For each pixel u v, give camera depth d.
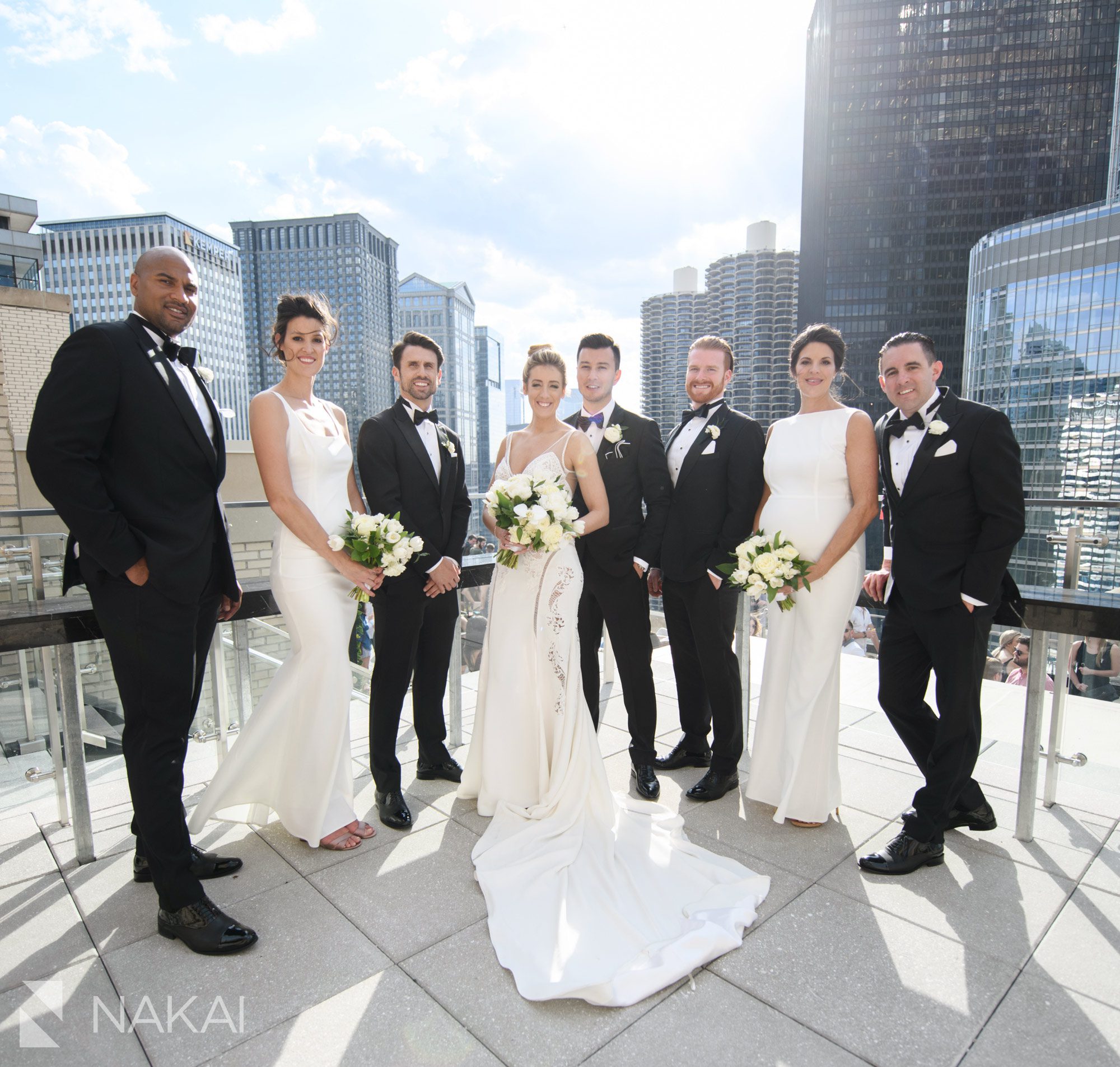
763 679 2.79
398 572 2.39
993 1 84.44
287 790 2.50
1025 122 85.81
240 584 2.63
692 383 3.05
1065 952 1.92
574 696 2.60
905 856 2.33
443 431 2.89
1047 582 2.80
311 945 1.95
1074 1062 1.54
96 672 3.43
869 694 4.19
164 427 1.93
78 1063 1.54
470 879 2.29
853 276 91.44
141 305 2.03
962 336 89.31
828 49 89.69
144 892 2.22
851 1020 1.67
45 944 1.96
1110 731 3.34
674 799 2.93
